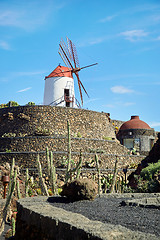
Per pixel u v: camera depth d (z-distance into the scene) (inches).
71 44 1884.8
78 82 1876.2
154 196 453.7
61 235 207.3
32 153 1230.3
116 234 174.1
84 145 1332.4
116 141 1605.6
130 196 450.9
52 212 252.8
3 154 1262.3
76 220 216.2
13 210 741.3
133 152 1493.6
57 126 1391.5
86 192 384.8
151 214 299.3
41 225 242.2
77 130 1428.4
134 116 1913.1
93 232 178.1
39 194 1000.9
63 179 1148.5
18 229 310.5
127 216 286.0
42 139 1282.0
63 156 1226.6
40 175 535.2
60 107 1425.9
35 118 1385.3
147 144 1796.3
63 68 1849.2
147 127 1827.0
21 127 1384.1
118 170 1298.0
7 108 1448.1
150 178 719.7
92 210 319.6
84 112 1478.8
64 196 409.7
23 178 1102.4
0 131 1425.9
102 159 1299.2
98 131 1507.1
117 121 1941.4
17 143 1300.4
